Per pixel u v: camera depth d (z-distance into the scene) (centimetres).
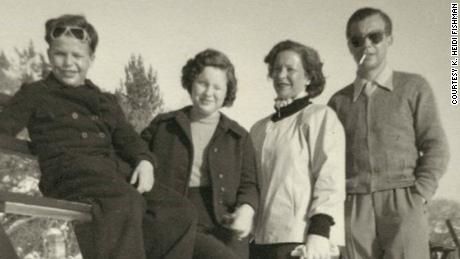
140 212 359
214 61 444
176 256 377
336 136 462
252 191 440
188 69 451
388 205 568
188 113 459
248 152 448
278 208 458
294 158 463
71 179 368
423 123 575
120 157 412
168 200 392
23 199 303
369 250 573
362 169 580
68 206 332
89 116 401
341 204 452
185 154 437
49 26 404
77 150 387
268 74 496
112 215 348
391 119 577
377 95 588
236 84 457
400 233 559
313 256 427
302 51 484
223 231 427
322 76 490
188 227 385
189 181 434
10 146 372
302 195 457
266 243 460
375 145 577
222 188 430
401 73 593
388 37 602
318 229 435
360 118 588
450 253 787
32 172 1010
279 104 488
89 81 415
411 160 573
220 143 441
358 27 599
